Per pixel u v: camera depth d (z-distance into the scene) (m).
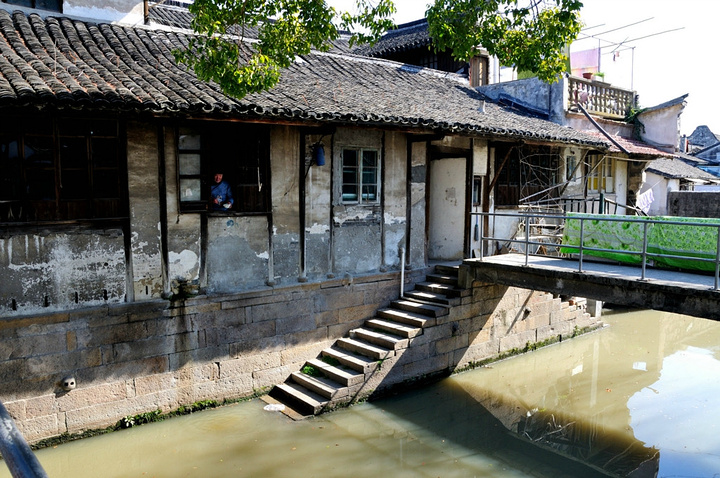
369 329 11.04
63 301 7.93
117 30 10.41
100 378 8.21
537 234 14.34
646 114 18.20
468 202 13.15
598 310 15.03
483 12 8.43
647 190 21.55
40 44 8.81
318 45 7.82
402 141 11.65
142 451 7.93
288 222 10.05
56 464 7.56
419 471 7.73
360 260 11.20
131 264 8.44
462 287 11.51
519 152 14.12
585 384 11.22
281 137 9.82
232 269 9.45
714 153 34.41
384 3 7.79
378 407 9.70
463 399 10.30
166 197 8.66
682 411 9.91
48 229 7.77
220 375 9.34
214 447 8.07
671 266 9.59
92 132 8.01
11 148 7.47
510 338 12.49
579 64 18.69
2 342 7.48
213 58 7.05
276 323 9.95
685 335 14.88
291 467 7.63
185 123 8.72
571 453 8.45
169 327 8.79
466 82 16.77
